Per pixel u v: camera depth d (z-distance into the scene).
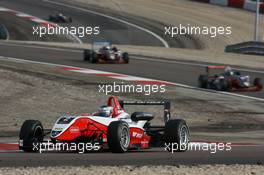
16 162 37.78
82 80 104.69
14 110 83.06
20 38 197.75
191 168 35.25
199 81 108.12
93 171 33.75
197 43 198.38
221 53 168.50
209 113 85.94
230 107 90.25
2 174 32.66
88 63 131.62
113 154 42.31
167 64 137.25
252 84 112.12
